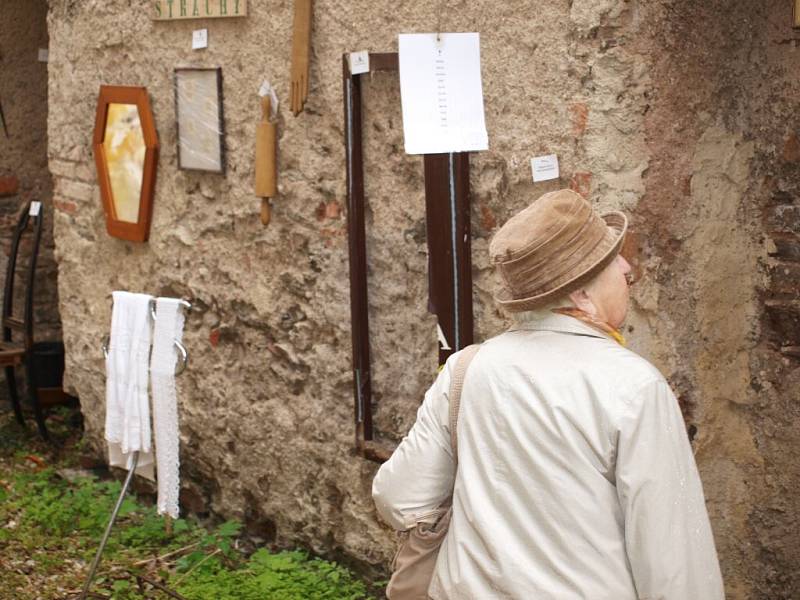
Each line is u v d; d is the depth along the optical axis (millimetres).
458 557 2152
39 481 5594
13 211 6883
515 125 3336
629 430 1987
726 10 3215
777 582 3361
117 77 5172
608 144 3107
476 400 2174
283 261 4363
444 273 3504
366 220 3918
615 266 2207
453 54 3264
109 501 5246
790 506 3307
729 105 3273
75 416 6805
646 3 3068
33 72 6816
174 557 4637
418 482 2287
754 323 3365
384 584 4086
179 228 4902
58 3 5582
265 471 4625
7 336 6562
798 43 3154
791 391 3271
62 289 5859
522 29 3275
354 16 3846
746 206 3336
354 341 3922
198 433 4965
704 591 1966
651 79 3100
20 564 4590
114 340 4090
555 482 2037
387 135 3789
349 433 4188
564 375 2078
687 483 1992
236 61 4430
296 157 4207
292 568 4320
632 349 3156
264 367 4547
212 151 4582
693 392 3285
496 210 3436
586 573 2002
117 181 5203
